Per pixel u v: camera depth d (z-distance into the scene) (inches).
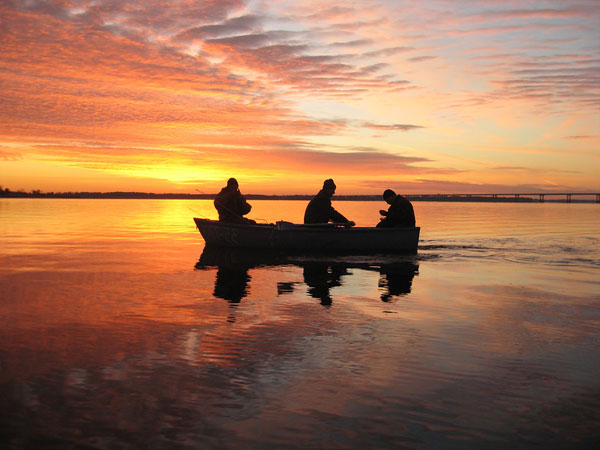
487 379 131.3
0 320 192.2
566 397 119.8
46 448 94.5
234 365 141.3
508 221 1090.1
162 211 1675.7
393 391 123.0
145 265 366.0
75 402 115.0
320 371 136.9
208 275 319.0
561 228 826.8
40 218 1070.4
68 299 235.6
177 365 141.0
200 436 99.7
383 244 462.9
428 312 210.7
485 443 97.7
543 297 243.4
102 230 745.0
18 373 133.4
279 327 184.2
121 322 190.4
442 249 481.1
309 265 372.8
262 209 1925.4
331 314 206.5
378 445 96.7
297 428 103.4
